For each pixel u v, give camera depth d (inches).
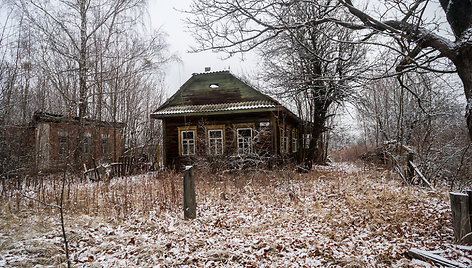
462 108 492.1
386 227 210.2
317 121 613.0
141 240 201.6
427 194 303.4
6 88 391.5
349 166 765.3
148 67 633.6
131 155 669.3
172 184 319.6
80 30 573.0
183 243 196.1
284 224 231.9
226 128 561.3
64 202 293.7
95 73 550.6
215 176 451.8
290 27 254.4
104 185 382.9
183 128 578.2
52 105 619.8
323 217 244.1
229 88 607.5
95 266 157.2
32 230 209.6
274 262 163.0
